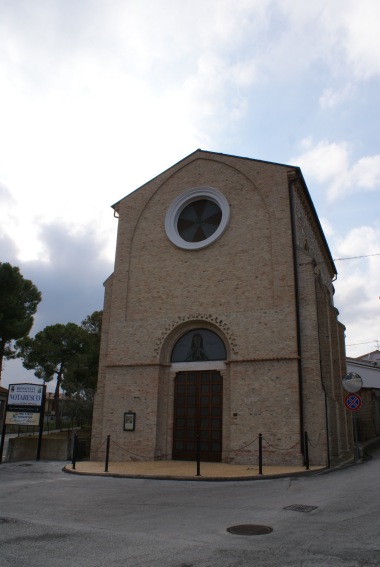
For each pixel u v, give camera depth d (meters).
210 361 18.92
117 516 8.53
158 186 22.16
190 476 13.70
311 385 16.88
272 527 7.49
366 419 29.66
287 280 18.08
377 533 6.97
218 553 6.04
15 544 6.54
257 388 17.34
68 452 19.72
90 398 32.03
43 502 10.08
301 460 16.02
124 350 20.23
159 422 18.89
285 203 19.08
